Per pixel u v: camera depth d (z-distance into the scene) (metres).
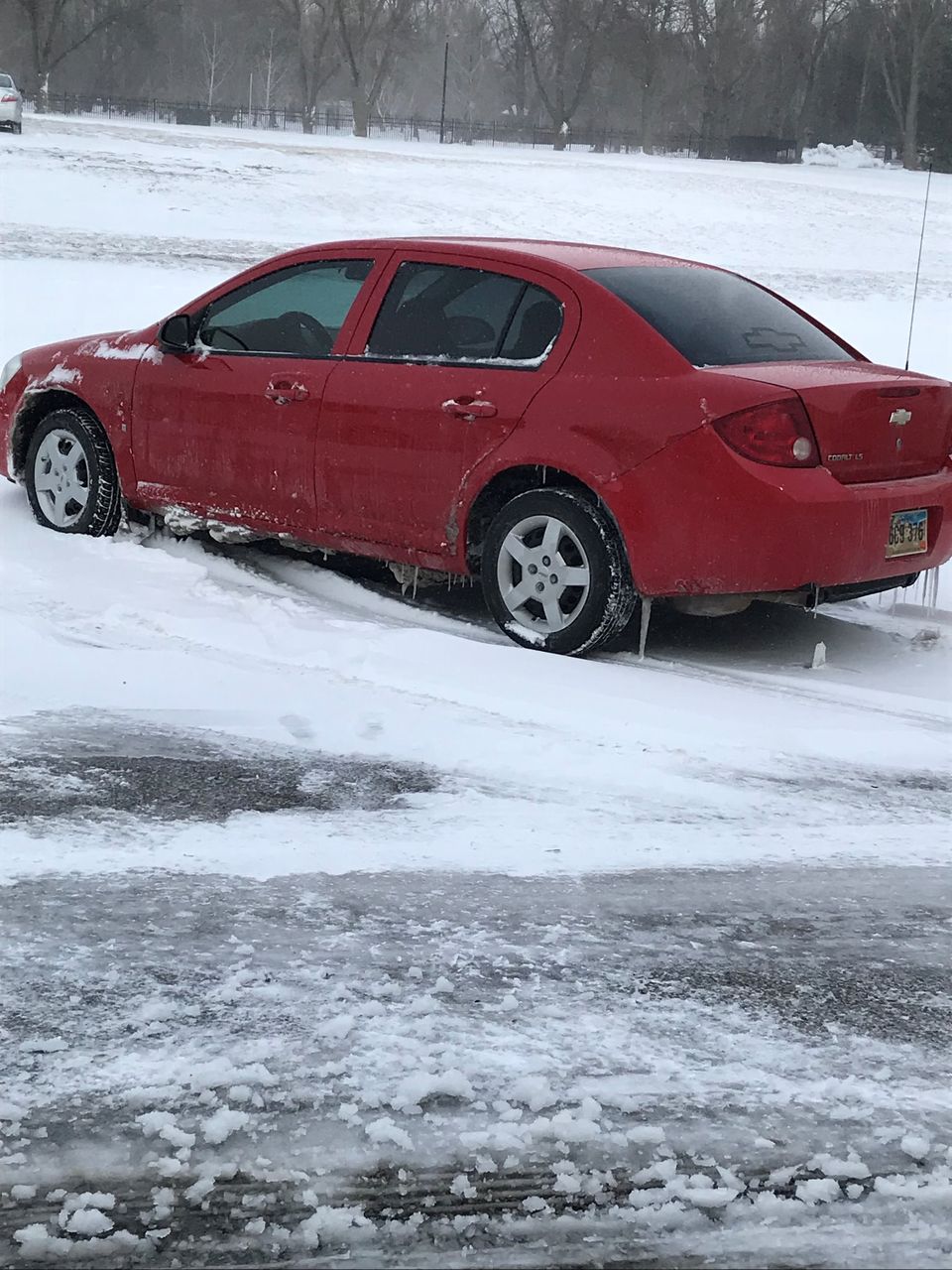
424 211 32.16
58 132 39.44
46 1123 2.23
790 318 5.84
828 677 5.21
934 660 5.52
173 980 2.69
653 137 81.19
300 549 6.27
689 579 5.02
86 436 6.50
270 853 3.32
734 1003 2.72
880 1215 2.10
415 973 2.77
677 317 5.36
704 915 3.12
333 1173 2.14
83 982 2.67
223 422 6.06
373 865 3.29
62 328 13.19
